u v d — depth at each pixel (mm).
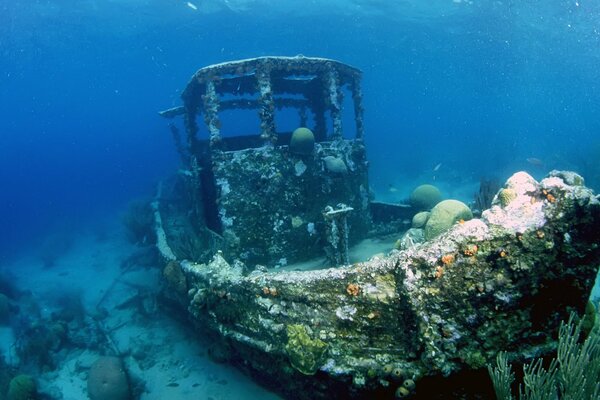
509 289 3562
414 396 3812
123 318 10578
